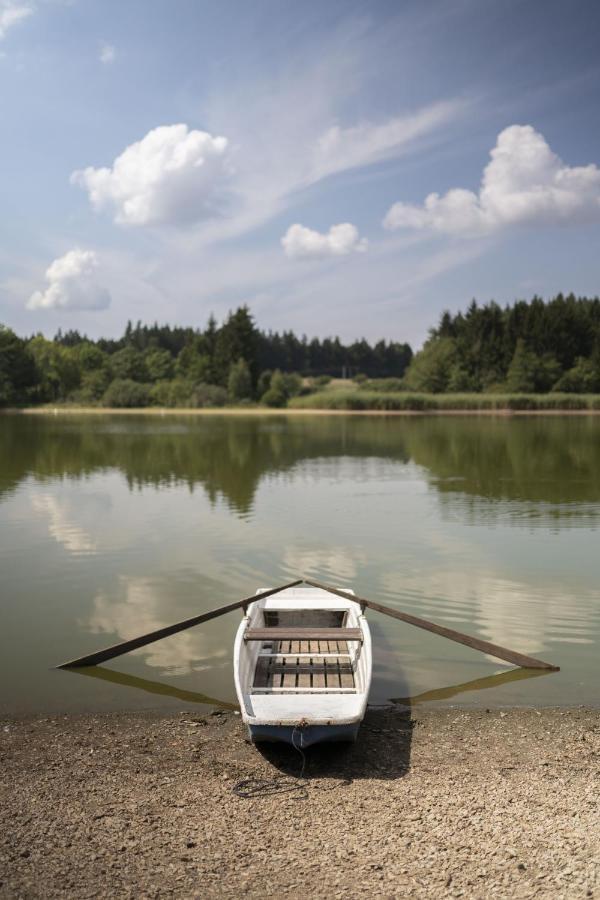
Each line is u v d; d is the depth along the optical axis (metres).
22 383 109.44
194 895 4.70
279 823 5.53
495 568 12.99
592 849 5.10
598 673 8.43
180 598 11.38
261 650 8.28
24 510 18.84
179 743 6.86
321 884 4.79
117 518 17.81
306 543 15.02
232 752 6.70
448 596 11.36
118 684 8.20
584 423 60.31
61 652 9.19
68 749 6.74
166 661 8.85
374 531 16.19
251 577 12.52
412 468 28.09
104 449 36.53
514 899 4.59
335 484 23.77
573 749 6.67
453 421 65.19
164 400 104.38
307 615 9.35
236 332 113.75
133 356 127.12
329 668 7.82
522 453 33.75
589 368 107.38
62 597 11.45
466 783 6.09
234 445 39.12
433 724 7.21
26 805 5.82
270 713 6.52
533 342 113.94
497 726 7.15
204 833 5.41
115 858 5.11
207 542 15.11
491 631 9.81
